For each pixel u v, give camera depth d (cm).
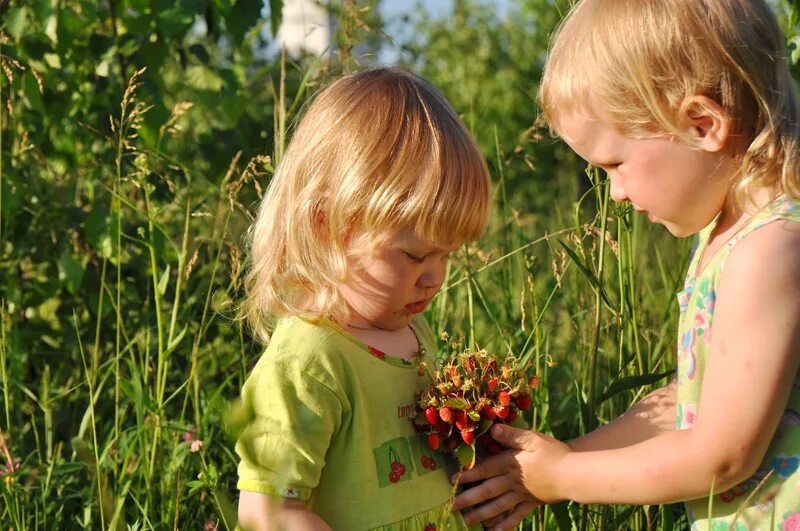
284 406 118
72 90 196
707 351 120
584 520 142
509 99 404
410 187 119
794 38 162
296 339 121
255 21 196
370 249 120
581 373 162
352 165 121
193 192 186
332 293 122
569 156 294
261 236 128
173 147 217
